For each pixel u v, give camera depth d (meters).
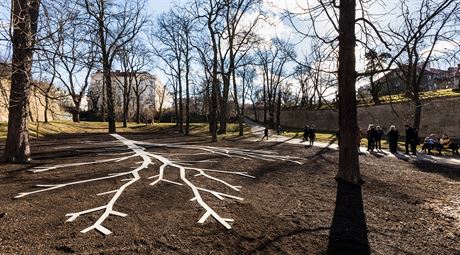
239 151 18.66
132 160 13.66
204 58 33.19
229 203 8.19
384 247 5.95
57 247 5.37
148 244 5.64
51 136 31.25
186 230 6.32
